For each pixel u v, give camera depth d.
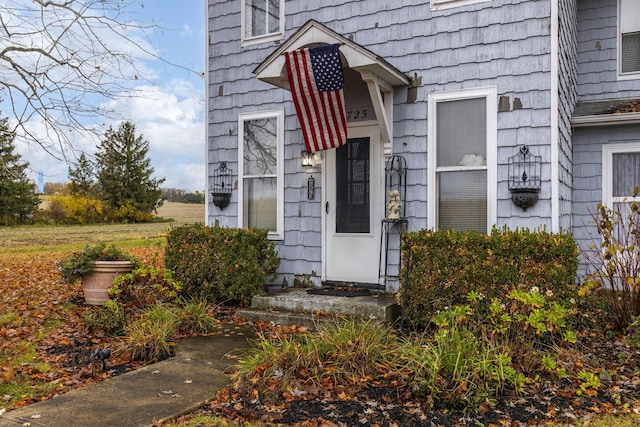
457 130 6.51
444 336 4.05
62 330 5.85
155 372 4.36
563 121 6.57
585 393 3.92
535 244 5.28
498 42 6.28
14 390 4.04
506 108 6.21
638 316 5.24
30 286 8.92
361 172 7.12
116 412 3.50
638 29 8.10
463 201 6.46
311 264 7.49
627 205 7.77
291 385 3.90
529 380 4.05
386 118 6.54
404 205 6.75
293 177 7.67
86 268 7.00
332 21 7.39
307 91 6.26
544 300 4.70
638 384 4.12
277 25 7.86
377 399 3.74
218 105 8.34
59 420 3.36
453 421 3.42
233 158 8.20
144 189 30.25
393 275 6.79
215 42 8.37
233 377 4.15
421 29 6.74
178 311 5.88
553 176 5.96
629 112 7.29
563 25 6.54
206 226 7.70
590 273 7.88
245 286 6.93
